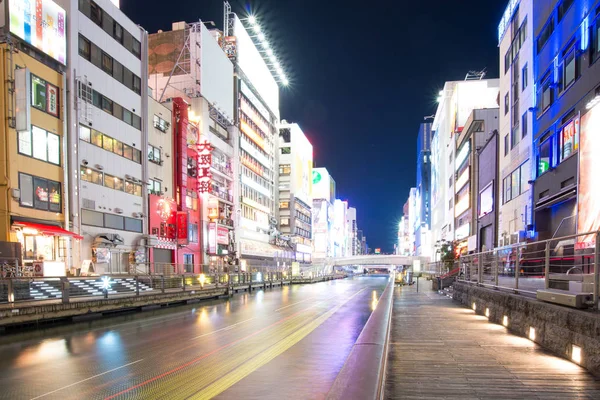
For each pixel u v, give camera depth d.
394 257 104.38
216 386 7.40
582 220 21.36
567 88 24.89
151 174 40.34
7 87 24.33
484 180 49.22
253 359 9.85
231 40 67.56
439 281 33.91
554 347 7.73
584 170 21.28
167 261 42.12
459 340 9.16
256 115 79.12
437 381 5.78
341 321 18.06
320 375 8.23
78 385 7.61
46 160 27.09
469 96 70.56
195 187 49.44
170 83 53.00
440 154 91.00
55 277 17.42
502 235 40.06
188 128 48.75
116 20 35.72
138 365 9.25
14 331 15.08
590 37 22.02
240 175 67.19
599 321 5.99
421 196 135.88
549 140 27.70
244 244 65.75
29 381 7.97
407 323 12.30
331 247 158.75
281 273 62.31
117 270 33.78
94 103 32.16
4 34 24.69
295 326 16.25
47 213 26.88
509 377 5.97
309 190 124.56
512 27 37.78
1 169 23.97
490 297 13.41
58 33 28.52
